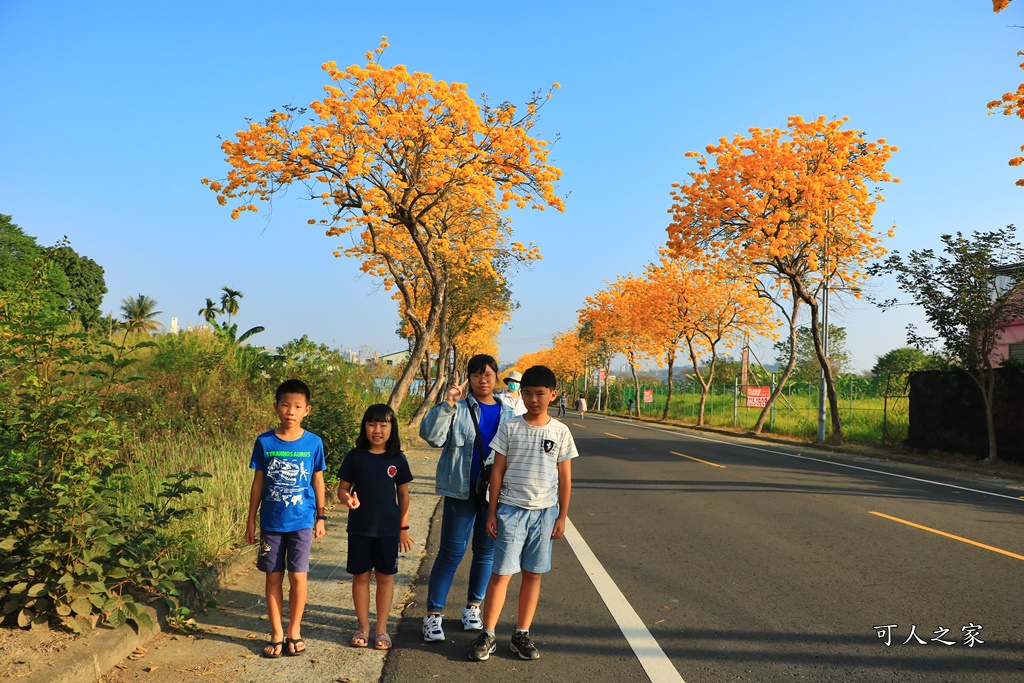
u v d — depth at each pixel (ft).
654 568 23.29
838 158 67.05
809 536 28.04
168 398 40.60
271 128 49.16
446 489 17.15
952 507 35.19
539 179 52.06
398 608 19.36
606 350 202.80
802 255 75.00
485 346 164.45
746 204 66.80
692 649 16.19
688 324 125.08
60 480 15.89
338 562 23.63
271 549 15.75
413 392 122.01
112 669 14.39
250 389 49.67
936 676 14.62
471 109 50.29
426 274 80.64
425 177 53.31
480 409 17.60
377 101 49.47
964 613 18.57
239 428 40.24
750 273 94.63
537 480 15.69
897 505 35.45
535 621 18.17
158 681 13.97
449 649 16.31
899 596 20.10
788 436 94.17
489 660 15.64
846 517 32.04
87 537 15.17
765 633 17.19
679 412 165.89
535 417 16.01
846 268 81.10
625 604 19.49
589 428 107.86
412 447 61.41
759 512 33.30
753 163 66.28
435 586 16.97
